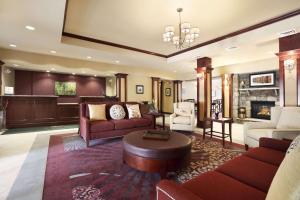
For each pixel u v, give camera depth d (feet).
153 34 14.10
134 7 9.92
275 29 11.25
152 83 29.94
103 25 12.37
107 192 6.32
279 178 2.52
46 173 7.74
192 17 11.10
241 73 25.30
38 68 21.38
